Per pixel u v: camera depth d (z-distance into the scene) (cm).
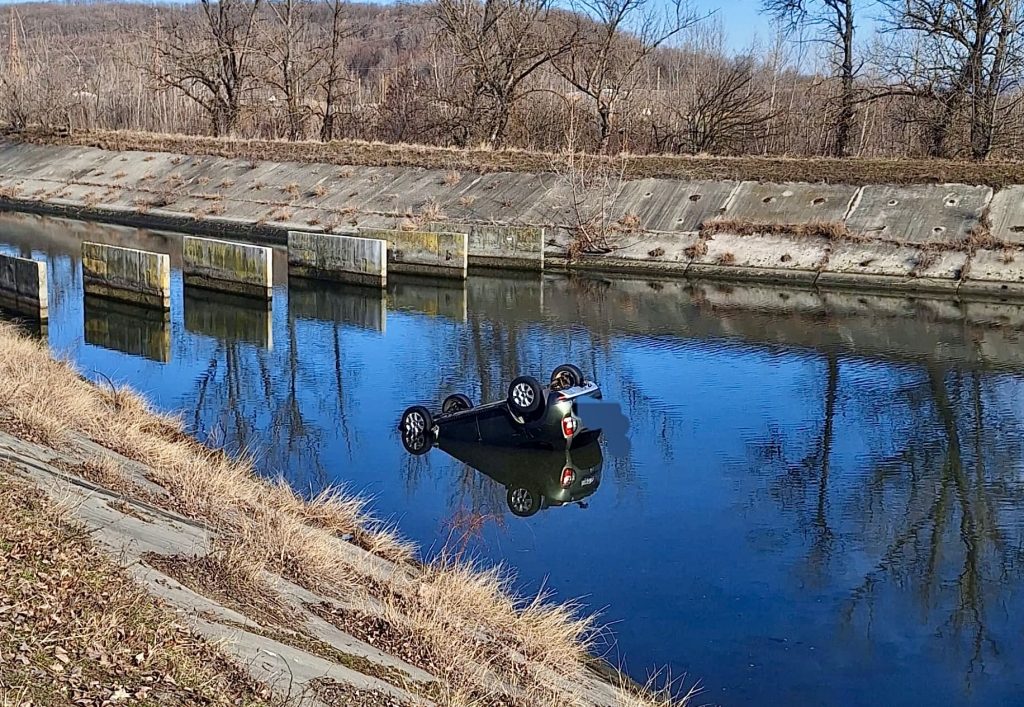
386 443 1530
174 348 2142
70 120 5481
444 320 2477
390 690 651
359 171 4109
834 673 894
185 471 1095
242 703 560
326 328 2373
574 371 1587
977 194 2939
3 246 3494
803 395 1820
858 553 1161
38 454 966
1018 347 2173
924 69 3753
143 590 658
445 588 907
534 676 777
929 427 1639
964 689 873
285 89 5259
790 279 2908
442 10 4731
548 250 3306
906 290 2755
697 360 2070
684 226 3225
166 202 4303
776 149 4403
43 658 537
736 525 1241
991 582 1089
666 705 801
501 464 1455
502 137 4606
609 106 4319
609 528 1223
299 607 759
